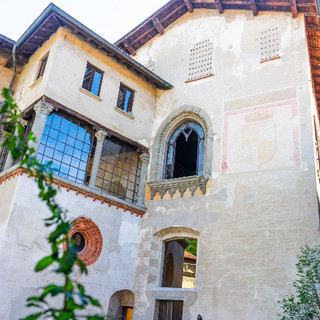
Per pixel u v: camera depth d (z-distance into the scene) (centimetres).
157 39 1966
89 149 1555
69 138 1501
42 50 1590
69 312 186
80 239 1426
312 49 1630
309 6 1521
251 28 1667
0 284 1141
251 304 1241
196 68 1758
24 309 1155
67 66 1495
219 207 1437
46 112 1390
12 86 1673
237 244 1346
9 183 1308
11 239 1199
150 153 1722
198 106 1669
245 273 1292
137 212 1596
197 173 1603
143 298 1463
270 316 1195
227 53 1688
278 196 1335
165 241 1580
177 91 1772
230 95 1597
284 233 1276
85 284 1345
